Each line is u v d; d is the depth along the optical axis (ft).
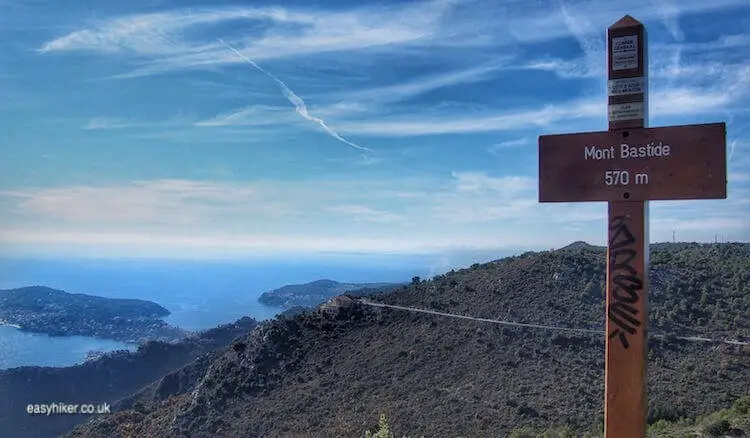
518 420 113.70
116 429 106.42
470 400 127.85
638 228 13.48
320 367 171.22
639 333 13.32
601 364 136.36
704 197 12.95
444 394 134.41
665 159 13.28
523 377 135.33
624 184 13.62
